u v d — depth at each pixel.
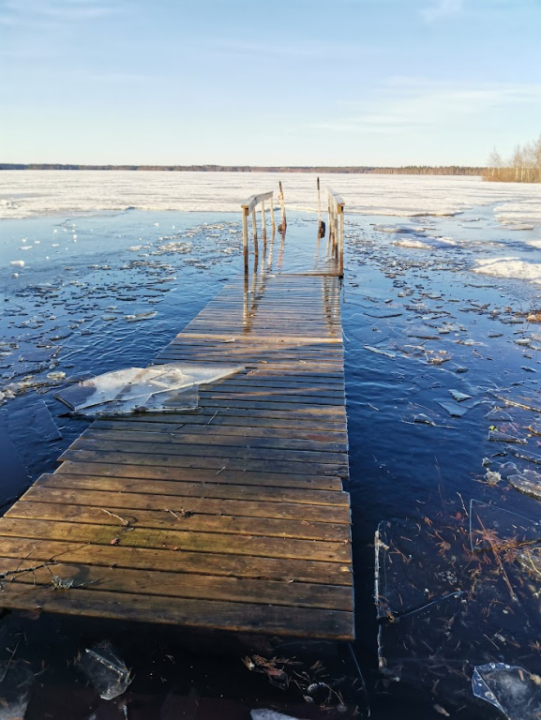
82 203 34.59
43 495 3.77
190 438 4.61
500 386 6.40
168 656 2.76
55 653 2.77
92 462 4.21
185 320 9.47
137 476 4.02
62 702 2.52
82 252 16.70
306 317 8.68
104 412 5.08
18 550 3.22
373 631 2.95
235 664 2.72
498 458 4.78
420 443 5.03
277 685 2.62
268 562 3.15
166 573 3.06
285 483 3.93
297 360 6.65
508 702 2.55
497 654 2.81
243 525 3.47
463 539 3.70
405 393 6.18
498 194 48.38
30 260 15.25
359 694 2.59
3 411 5.65
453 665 2.75
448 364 7.14
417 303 10.48
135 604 2.84
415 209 32.75
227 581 3.01
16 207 31.02
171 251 16.86
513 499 4.17
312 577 3.04
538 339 8.21
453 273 13.62
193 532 3.39
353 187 60.50
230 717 2.46
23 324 9.02
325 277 12.26
